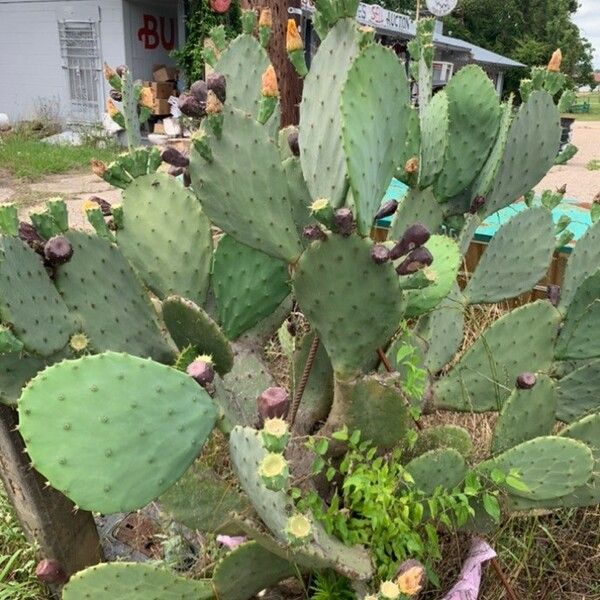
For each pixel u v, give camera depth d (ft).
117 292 3.76
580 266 4.79
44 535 4.04
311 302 3.25
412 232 2.96
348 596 3.44
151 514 4.59
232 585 3.38
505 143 4.62
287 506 2.63
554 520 4.77
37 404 2.58
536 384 4.03
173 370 2.82
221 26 4.96
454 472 3.76
